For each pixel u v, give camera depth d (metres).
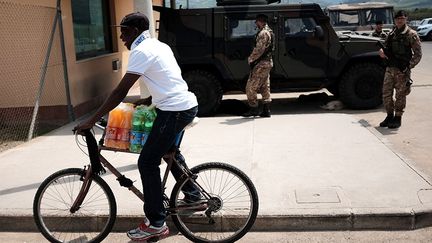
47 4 8.54
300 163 5.59
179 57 8.77
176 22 8.71
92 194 4.43
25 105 8.78
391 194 4.57
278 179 5.08
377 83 9.02
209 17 8.70
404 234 4.10
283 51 8.84
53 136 7.47
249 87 8.27
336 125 7.46
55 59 8.68
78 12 9.62
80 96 9.28
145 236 3.80
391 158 5.66
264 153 6.05
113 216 4.00
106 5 11.35
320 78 8.97
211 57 8.77
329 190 4.71
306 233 4.18
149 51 3.48
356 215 4.19
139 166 3.69
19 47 8.62
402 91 7.42
